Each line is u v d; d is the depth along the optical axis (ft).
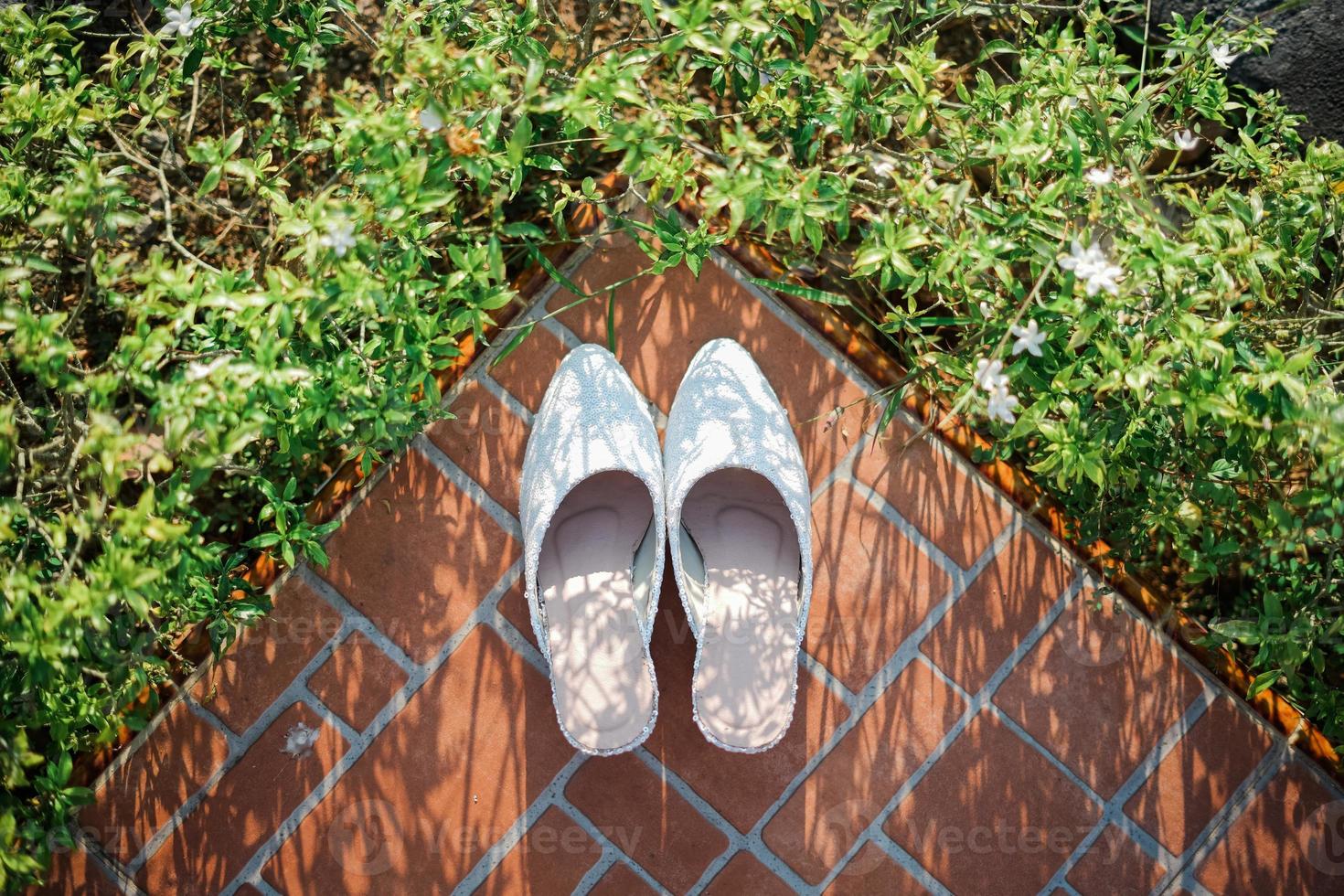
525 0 5.36
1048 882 6.35
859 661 6.38
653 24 4.79
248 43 6.53
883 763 6.36
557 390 6.11
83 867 6.09
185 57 5.20
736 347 6.26
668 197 6.16
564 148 6.09
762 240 6.29
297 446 4.99
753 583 6.09
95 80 6.27
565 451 5.93
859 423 6.40
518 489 6.32
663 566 5.74
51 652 4.19
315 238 4.26
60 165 5.43
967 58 6.77
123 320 6.32
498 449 6.33
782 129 5.51
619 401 6.05
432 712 6.28
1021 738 6.39
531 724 6.30
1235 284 5.12
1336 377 5.18
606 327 6.35
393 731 6.26
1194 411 4.37
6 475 5.95
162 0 5.16
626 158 4.52
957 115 5.35
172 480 4.40
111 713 5.49
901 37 5.89
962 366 5.20
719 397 6.09
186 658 6.14
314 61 5.65
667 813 6.31
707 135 6.22
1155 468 5.60
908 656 6.39
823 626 6.38
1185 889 6.35
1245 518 5.86
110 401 4.30
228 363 4.23
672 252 5.28
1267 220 5.20
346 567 6.25
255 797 6.20
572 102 4.25
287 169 5.61
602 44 6.57
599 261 6.30
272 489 5.33
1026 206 4.95
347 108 4.26
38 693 4.73
